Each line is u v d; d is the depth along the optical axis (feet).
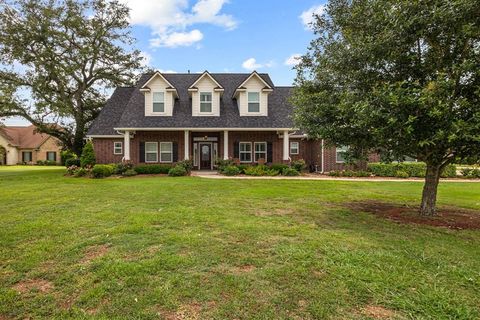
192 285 11.05
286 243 15.76
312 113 23.63
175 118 63.77
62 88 71.92
